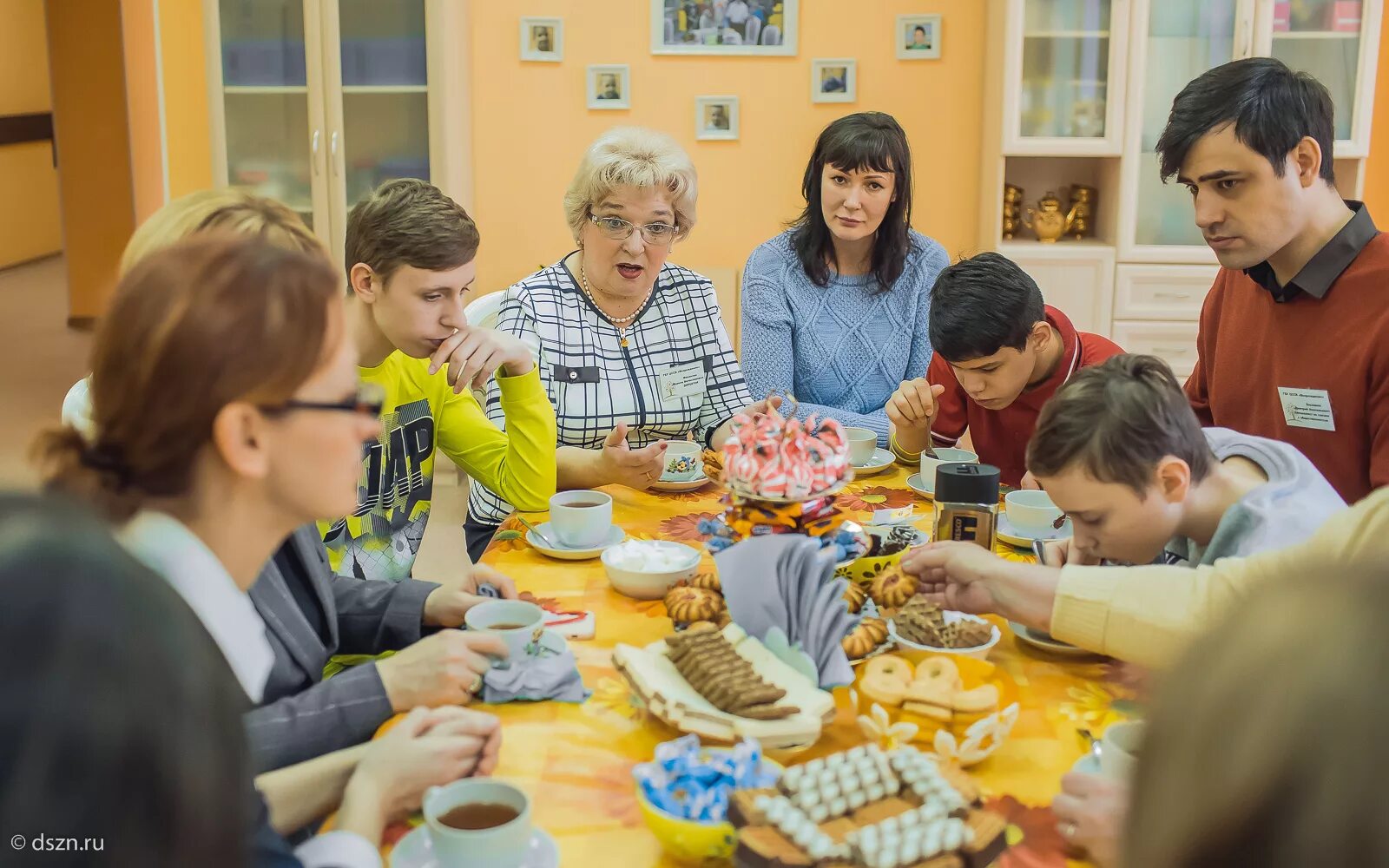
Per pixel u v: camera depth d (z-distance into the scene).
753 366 2.73
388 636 1.48
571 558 1.69
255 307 0.85
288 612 1.33
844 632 1.17
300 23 4.24
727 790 0.98
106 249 7.19
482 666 1.23
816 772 0.98
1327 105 1.73
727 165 4.65
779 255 2.80
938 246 2.80
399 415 1.89
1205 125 1.72
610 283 2.26
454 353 1.81
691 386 2.32
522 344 1.94
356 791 1.00
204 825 0.40
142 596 0.42
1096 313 4.37
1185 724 0.35
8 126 9.75
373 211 1.73
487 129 4.61
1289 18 4.11
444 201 1.77
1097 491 1.27
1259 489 1.30
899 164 2.62
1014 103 4.25
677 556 1.61
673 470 2.04
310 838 1.04
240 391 0.86
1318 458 1.87
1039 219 4.43
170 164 4.63
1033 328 1.98
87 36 6.91
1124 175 4.25
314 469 0.92
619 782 1.08
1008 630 1.44
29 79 10.39
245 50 4.27
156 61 5.11
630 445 2.31
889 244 2.72
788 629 1.20
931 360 2.50
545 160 4.63
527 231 4.68
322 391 0.91
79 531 0.43
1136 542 1.30
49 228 10.63
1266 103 1.68
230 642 0.90
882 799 0.96
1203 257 4.27
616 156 2.16
